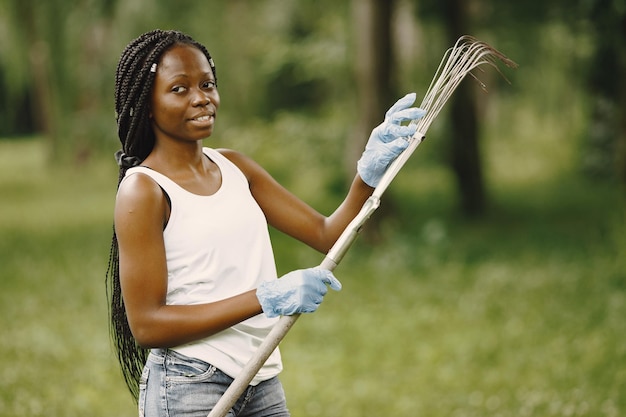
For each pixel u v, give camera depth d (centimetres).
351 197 408
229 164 403
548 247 1662
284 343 1077
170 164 383
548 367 908
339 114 2473
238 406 388
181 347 378
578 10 1694
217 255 376
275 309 357
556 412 753
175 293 377
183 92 375
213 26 2383
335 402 841
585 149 2770
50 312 1271
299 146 2445
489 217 2105
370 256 1611
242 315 362
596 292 1232
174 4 2280
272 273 395
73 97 2847
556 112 2642
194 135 377
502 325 1115
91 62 2753
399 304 1271
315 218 416
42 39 2608
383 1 1642
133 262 364
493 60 410
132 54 382
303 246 1778
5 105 4884
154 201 369
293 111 3031
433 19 2095
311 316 1211
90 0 2294
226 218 381
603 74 2197
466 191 2106
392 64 1669
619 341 965
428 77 2250
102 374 946
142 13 2230
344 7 2286
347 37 2319
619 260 1288
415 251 1570
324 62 2372
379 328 1140
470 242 1770
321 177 2481
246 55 2534
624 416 735
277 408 401
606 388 811
